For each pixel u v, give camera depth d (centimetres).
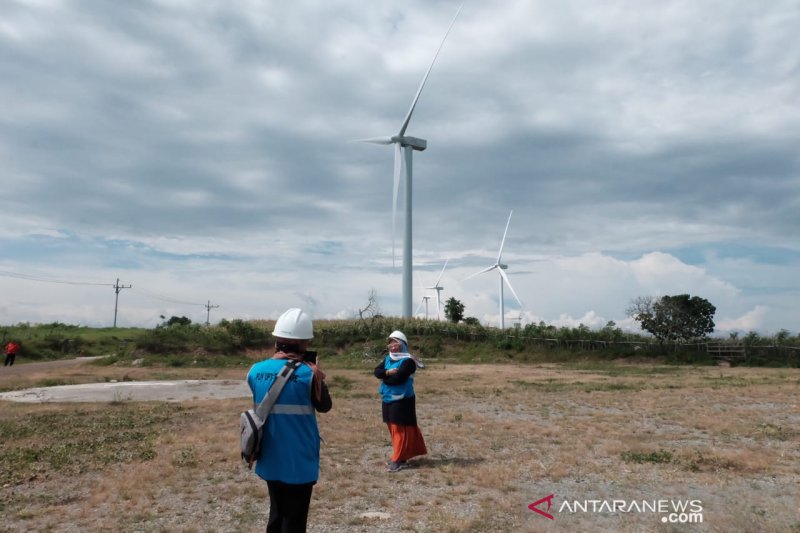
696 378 2247
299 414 360
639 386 1800
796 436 931
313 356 383
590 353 3747
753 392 1595
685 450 807
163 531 495
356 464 752
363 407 1318
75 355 4422
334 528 502
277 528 363
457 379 2177
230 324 3781
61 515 545
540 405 1341
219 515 544
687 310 5297
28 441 908
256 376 369
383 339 3969
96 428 1020
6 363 3300
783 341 3609
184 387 1908
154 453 793
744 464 731
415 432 736
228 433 958
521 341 3956
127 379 2222
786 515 530
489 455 801
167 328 3616
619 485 644
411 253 4341
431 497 601
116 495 612
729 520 513
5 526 515
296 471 353
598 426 1026
